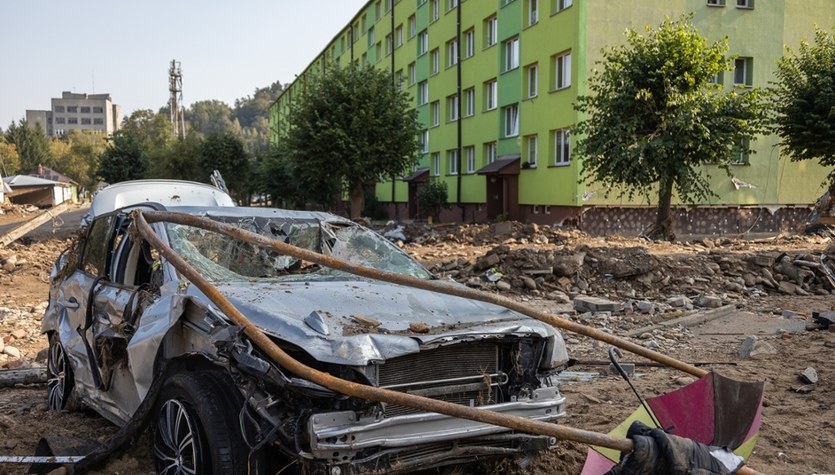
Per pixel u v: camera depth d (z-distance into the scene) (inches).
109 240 210.2
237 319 137.0
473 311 164.7
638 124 856.3
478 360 151.3
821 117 958.4
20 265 639.1
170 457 156.3
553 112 1128.2
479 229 943.7
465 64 1486.2
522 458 156.3
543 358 159.5
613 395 251.9
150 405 156.9
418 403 125.5
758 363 298.0
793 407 232.2
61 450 177.6
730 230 1137.4
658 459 127.3
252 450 134.6
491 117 1374.3
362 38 2239.2
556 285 515.8
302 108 1286.9
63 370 229.6
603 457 149.3
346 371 133.7
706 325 405.1
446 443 140.7
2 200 2279.8
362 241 215.8
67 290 231.0
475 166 1455.5
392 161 1284.4
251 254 191.9
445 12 1563.7
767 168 1147.9
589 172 1038.4
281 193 1895.9
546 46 1139.9
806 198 1178.0
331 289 172.1
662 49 855.1
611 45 1053.8
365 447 129.4
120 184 471.8
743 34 1121.4
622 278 522.3
